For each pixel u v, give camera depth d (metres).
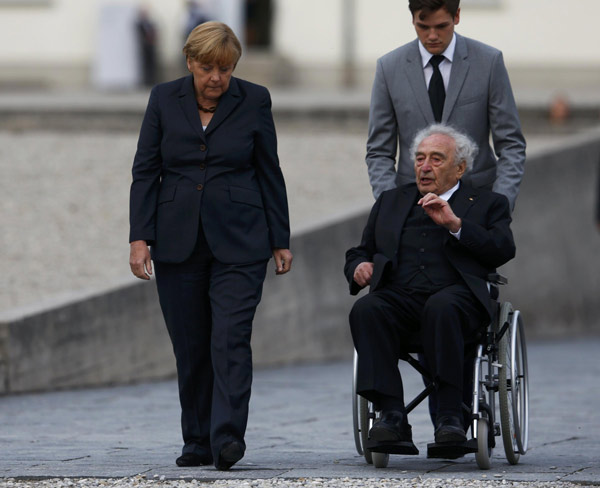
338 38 85.62
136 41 83.19
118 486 17.23
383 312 18.69
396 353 18.73
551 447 21.98
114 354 33.94
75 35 85.69
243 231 19.09
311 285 40.84
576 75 83.88
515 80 84.25
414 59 20.52
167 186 19.22
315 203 48.09
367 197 49.03
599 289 53.53
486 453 18.69
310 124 65.75
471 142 19.52
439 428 18.16
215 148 19.08
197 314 19.30
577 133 64.94
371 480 17.59
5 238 42.12
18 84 85.88
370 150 20.98
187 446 19.39
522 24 83.94
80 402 29.67
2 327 30.88
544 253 51.12
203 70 18.78
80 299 32.97
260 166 19.45
